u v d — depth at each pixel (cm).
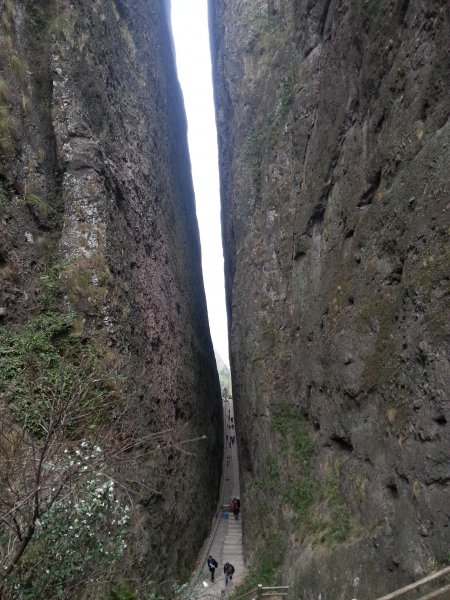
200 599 1228
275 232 1552
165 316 1520
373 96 858
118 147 1377
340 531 835
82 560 489
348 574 743
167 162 2058
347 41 994
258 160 1781
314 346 1134
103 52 1387
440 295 593
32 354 866
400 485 675
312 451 1142
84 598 560
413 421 642
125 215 1315
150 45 1986
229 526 1928
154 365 1303
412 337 655
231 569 1352
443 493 562
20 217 1014
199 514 1619
